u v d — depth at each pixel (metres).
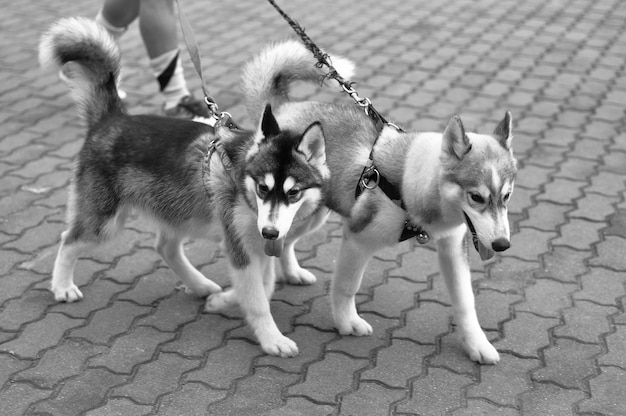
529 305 4.32
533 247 4.90
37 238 4.91
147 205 4.13
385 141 3.88
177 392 3.56
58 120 6.61
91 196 4.11
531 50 8.33
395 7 9.77
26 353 3.80
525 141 6.32
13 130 6.40
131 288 4.44
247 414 3.42
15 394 3.51
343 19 9.26
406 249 4.90
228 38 8.50
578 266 4.70
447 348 3.95
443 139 3.49
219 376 3.69
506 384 3.66
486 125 6.55
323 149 3.68
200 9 9.47
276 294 4.44
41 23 8.81
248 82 4.52
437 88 7.32
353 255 3.88
